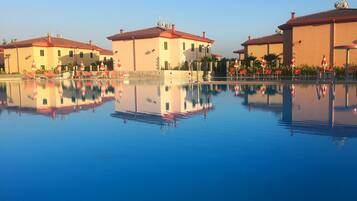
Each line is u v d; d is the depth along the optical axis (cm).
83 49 5088
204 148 508
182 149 505
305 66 2578
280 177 367
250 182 354
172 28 4156
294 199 304
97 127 709
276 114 862
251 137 580
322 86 1895
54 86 2405
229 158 450
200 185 349
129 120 805
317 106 1002
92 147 527
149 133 634
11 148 528
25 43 4503
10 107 1117
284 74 2538
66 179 377
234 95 1488
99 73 3894
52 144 553
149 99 1360
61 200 317
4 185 360
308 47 2747
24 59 4572
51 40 4788
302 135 588
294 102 1132
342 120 743
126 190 339
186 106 1094
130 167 418
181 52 4012
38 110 1027
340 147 493
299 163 417
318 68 2378
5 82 3091
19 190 344
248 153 473
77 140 581
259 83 2344
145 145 535
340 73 2247
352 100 1148
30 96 1572
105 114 919
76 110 1017
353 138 554
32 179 378
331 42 2636
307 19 2744
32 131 671
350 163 412
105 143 554
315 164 411
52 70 4256
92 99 1390
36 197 325
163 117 847
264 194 319
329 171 383
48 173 399
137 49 3925
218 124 721
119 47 4044
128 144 544
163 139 578
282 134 599
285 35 3041
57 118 850
